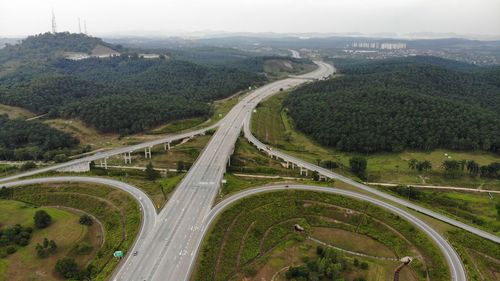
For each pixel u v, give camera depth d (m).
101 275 103.06
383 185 175.75
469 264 113.88
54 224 134.62
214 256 112.25
